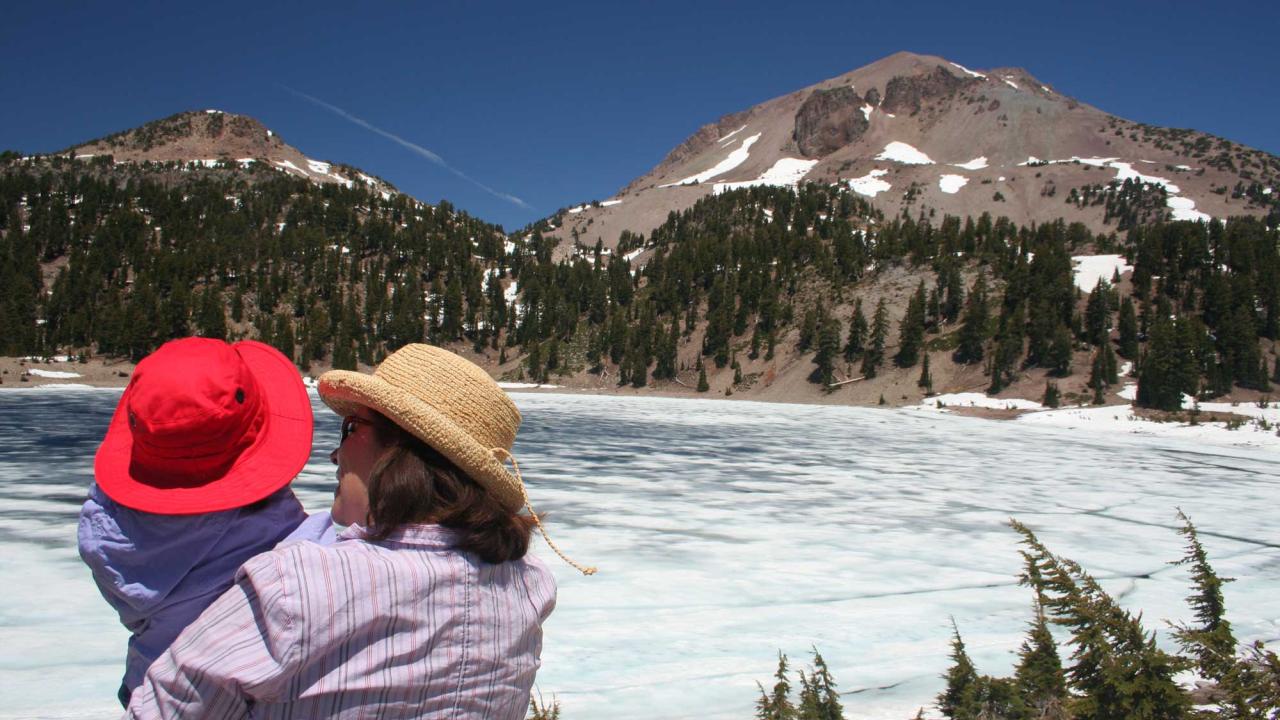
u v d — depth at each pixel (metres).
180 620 1.26
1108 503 18.89
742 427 42.59
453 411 1.32
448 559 1.21
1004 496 19.55
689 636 7.41
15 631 6.96
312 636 1.05
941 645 7.32
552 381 87.19
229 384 1.22
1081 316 72.88
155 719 1.09
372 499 1.26
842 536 13.46
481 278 107.44
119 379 69.50
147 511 1.19
